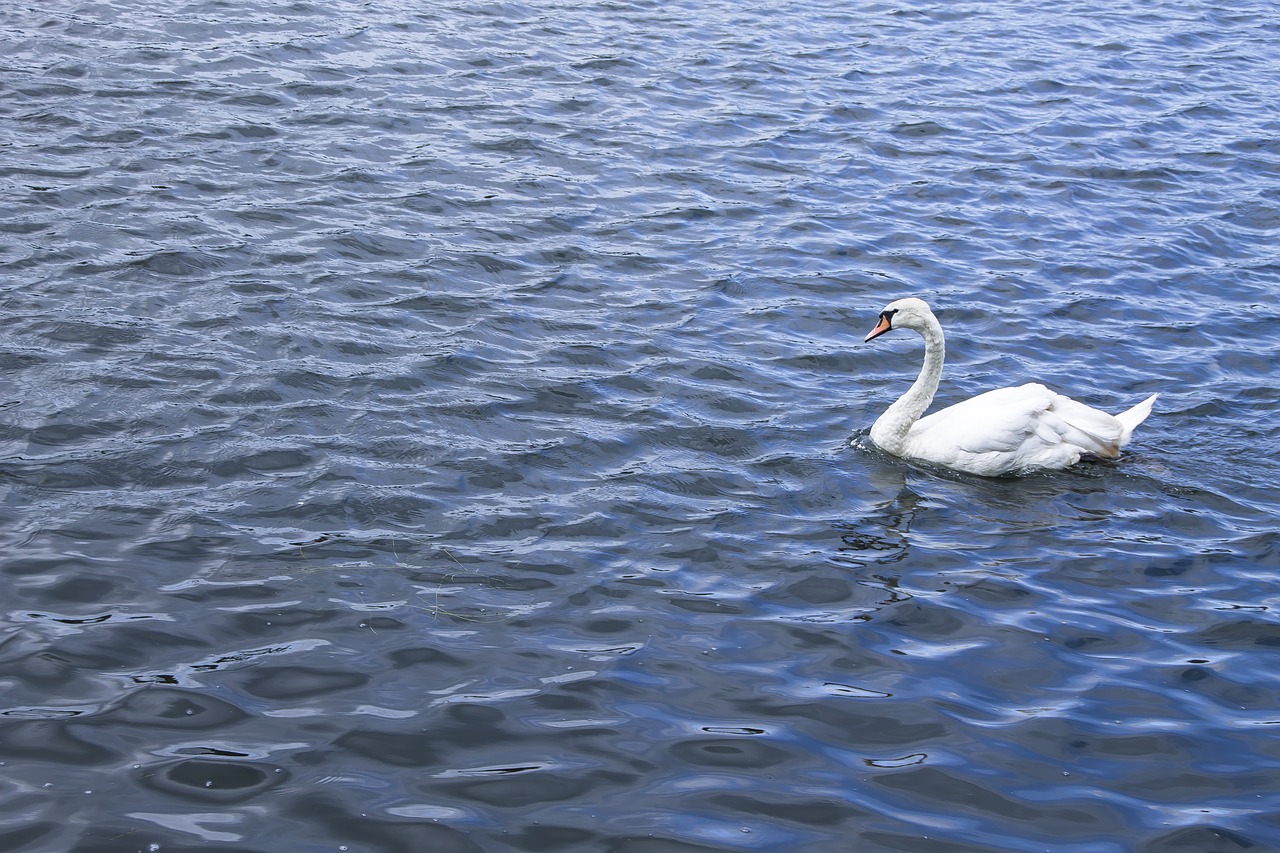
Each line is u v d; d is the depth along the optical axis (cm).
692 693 957
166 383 1349
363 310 1551
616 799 848
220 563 1076
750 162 2120
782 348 1566
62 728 882
